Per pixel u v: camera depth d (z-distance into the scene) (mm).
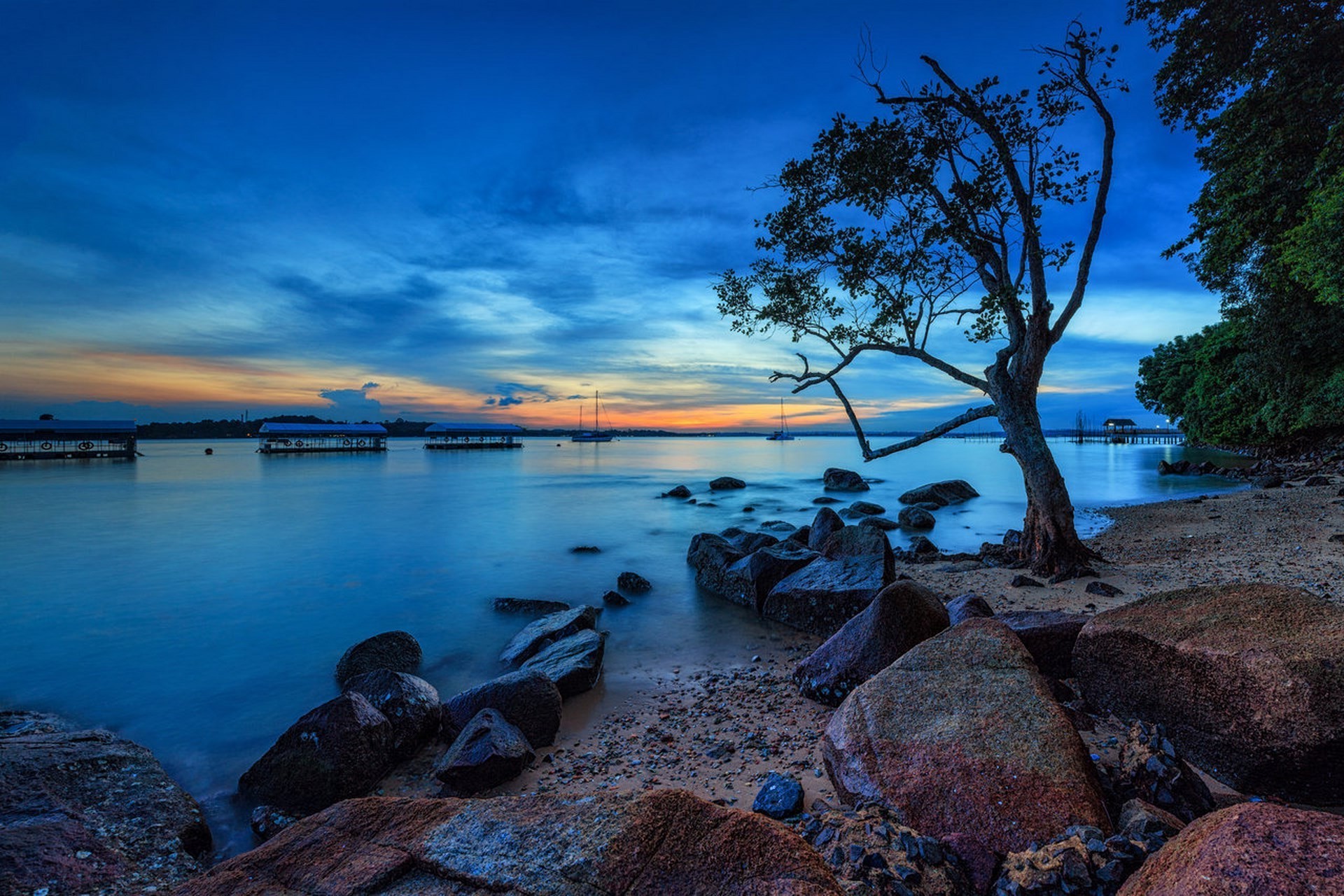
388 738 7609
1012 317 14352
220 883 2994
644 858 2771
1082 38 13086
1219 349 51281
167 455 121562
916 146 14242
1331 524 18172
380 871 2939
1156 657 6148
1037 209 13859
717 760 7188
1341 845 2576
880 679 5957
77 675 11391
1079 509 28391
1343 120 18859
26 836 4738
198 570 20188
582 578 18297
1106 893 3570
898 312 15805
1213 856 2742
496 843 3004
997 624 6281
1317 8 20438
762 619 13492
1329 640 5332
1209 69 22906
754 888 2594
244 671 11570
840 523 19828
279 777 7055
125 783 6332
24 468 79312
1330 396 36625
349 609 15508
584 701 9383
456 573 19359
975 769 4730
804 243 15844
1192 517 22562
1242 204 24047
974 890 4020
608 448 156750
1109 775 5105
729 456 102812
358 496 42594
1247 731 5301
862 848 4148
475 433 170500
